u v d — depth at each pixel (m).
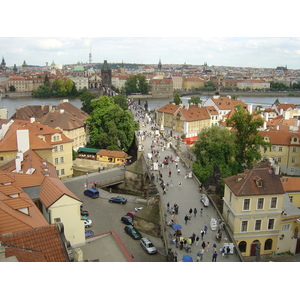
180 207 70.94
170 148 129.25
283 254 67.38
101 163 116.56
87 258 48.94
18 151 77.69
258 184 64.50
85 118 148.50
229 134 105.25
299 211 69.06
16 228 38.47
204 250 54.03
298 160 118.69
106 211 80.31
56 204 51.50
